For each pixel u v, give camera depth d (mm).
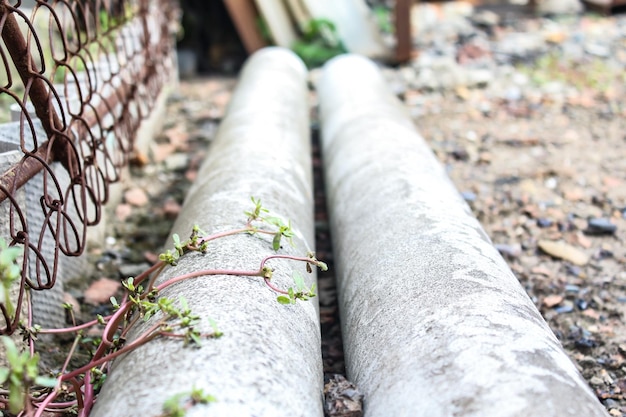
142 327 1629
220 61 6309
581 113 4789
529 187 3709
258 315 1558
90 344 2217
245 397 1285
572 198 3566
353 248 2240
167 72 5008
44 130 2193
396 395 1428
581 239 3156
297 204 2453
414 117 4812
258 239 1957
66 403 1734
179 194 3643
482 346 1408
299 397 1386
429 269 1812
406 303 1699
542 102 5020
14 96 1767
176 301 1607
